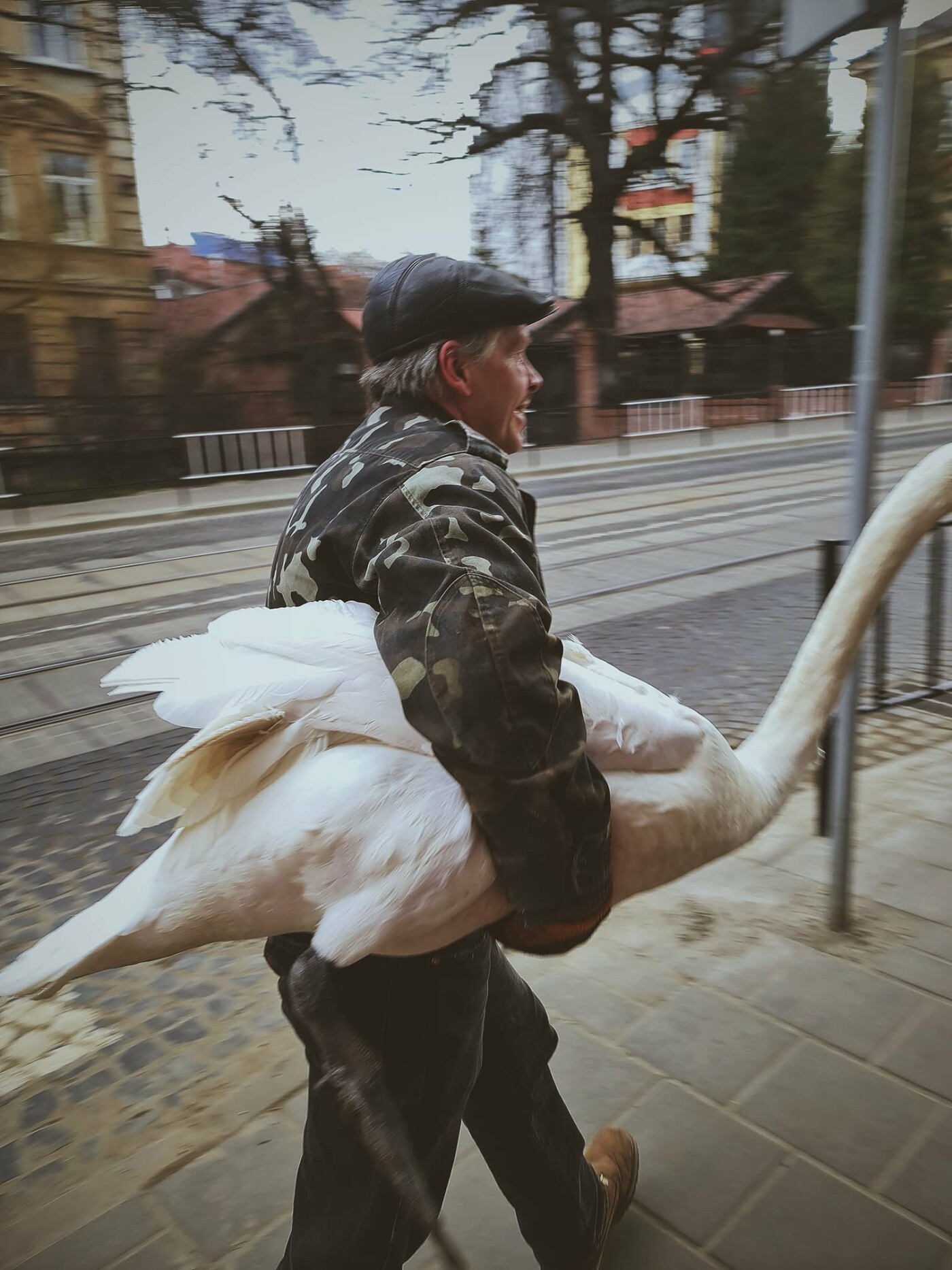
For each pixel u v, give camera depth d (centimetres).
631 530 1131
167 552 1185
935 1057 242
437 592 104
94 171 2016
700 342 2919
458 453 119
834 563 321
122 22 1856
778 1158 214
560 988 275
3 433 1941
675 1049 248
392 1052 123
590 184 2475
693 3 2219
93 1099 247
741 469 1802
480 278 129
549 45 2142
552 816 104
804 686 160
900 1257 190
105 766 495
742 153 3027
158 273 2164
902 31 231
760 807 137
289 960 135
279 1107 240
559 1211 167
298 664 116
